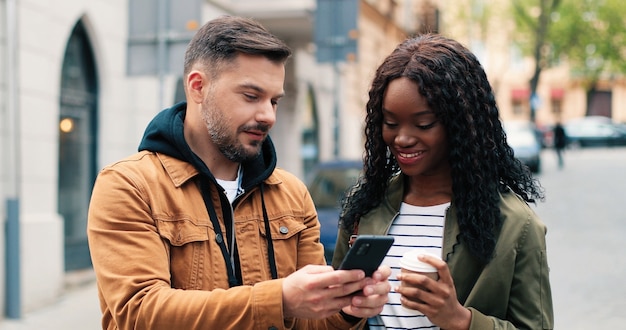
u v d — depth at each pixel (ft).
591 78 138.92
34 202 21.31
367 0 58.85
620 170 72.49
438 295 5.42
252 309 5.36
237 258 6.34
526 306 6.03
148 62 20.04
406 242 6.57
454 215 6.40
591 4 125.18
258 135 6.16
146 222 5.94
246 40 6.00
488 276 6.03
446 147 6.35
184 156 6.25
